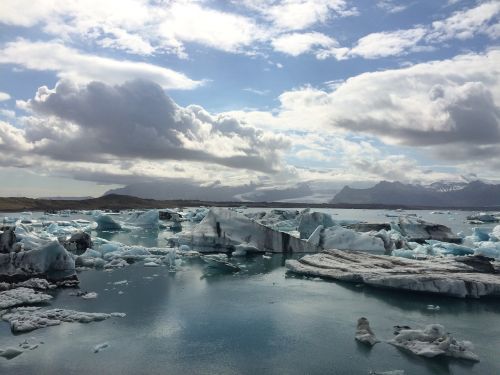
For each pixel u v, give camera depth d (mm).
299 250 41375
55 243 29438
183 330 18875
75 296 23875
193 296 24438
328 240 44188
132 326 19203
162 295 24531
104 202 179625
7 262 27641
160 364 15453
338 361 15883
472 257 29547
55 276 28203
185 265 33906
